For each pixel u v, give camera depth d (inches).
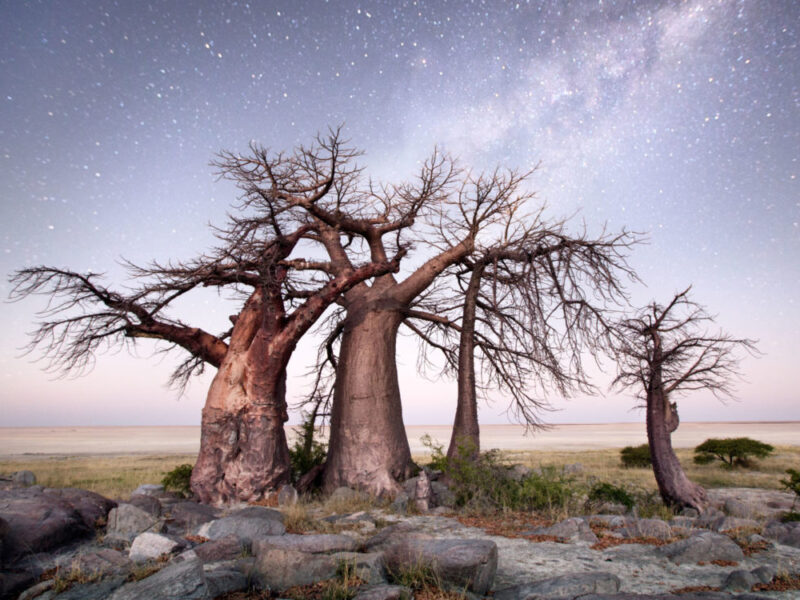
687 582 235.3
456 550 226.8
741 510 439.5
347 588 208.1
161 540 270.2
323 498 520.1
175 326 550.0
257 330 550.0
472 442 518.6
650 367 510.6
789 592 219.3
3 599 218.5
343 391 569.6
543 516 408.5
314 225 628.4
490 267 586.9
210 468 504.7
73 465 1148.5
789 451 1363.2
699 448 1121.4
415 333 698.2
